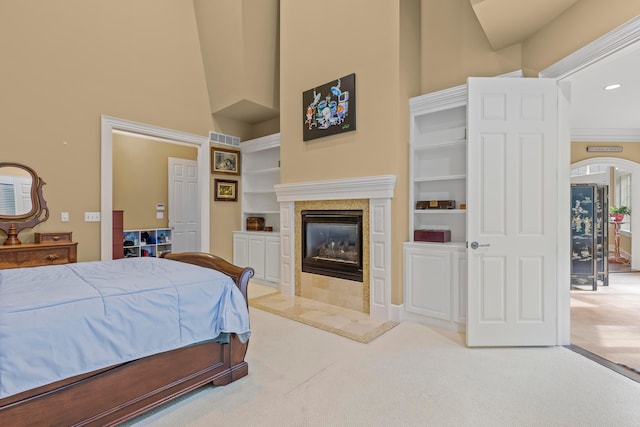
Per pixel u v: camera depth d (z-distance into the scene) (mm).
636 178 6133
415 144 3615
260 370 2348
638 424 1747
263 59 4812
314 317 3494
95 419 1606
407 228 3547
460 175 3209
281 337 2961
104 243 4008
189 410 1880
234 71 4730
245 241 5293
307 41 4102
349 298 3797
